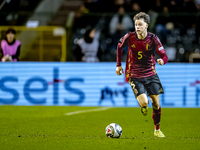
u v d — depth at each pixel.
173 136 19.69
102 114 29.19
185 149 16.02
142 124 24.31
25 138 18.47
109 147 16.23
